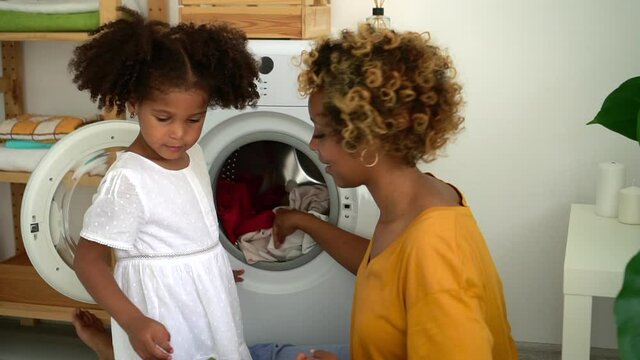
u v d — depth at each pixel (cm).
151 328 129
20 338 239
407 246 112
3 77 240
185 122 140
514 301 228
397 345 118
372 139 110
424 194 118
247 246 195
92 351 230
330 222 189
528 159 219
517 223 223
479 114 219
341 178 122
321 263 191
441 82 115
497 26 212
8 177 210
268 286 194
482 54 215
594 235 174
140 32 138
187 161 155
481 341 105
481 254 117
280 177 204
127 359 154
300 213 187
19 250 254
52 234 173
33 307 217
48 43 239
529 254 224
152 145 141
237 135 188
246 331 197
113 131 175
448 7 214
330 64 115
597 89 211
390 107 109
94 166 179
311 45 163
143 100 137
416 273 110
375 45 112
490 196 223
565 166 217
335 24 222
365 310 119
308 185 201
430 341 106
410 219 118
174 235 147
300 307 194
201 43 139
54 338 240
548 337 228
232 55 145
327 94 112
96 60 140
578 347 151
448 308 105
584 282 148
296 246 193
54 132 212
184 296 148
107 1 196
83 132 171
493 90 216
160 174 145
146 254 146
